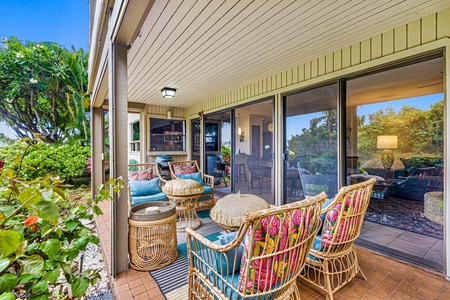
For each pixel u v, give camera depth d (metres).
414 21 2.28
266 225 1.10
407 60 2.37
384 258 2.41
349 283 1.96
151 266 2.17
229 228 2.38
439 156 4.33
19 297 1.23
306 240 1.27
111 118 2.02
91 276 1.42
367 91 3.95
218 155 5.59
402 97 4.62
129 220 2.20
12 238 0.86
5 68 7.08
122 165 2.06
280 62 3.32
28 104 8.28
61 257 1.25
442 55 2.15
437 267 2.17
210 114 5.79
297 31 2.42
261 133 4.27
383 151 5.16
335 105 3.01
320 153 3.21
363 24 2.31
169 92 4.64
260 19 2.19
